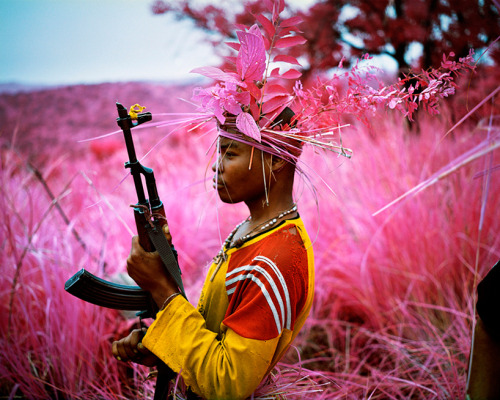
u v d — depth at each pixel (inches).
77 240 133.4
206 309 56.1
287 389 62.1
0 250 116.5
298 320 56.2
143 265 51.5
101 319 109.5
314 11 215.3
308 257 53.9
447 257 122.1
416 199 129.2
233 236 57.2
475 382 43.5
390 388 96.2
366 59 51.4
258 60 49.6
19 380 98.3
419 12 200.5
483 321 43.4
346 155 54.2
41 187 149.0
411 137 147.7
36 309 115.4
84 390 99.7
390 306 121.0
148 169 50.8
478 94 142.3
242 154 52.1
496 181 127.1
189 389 57.8
